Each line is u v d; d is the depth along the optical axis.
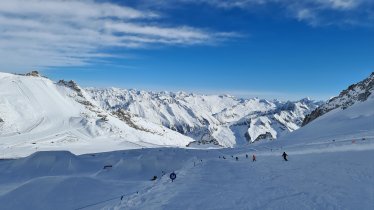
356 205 20.73
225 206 22.70
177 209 22.55
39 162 92.81
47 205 37.19
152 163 93.25
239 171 42.50
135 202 27.55
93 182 45.72
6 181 78.56
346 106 165.12
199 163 58.72
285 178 33.00
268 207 21.70
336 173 32.34
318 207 20.88
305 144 82.88
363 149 46.38
